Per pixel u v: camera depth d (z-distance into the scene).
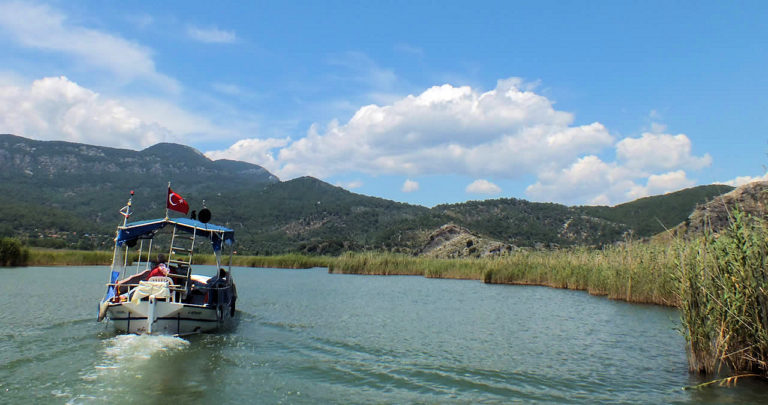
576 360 14.39
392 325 20.61
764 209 12.38
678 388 11.48
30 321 19.42
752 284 11.74
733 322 12.05
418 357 14.67
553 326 20.39
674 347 16.23
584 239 152.62
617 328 19.91
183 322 16.81
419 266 62.88
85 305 24.47
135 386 11.33
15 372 12.23
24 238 138.62
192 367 13.01
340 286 42.69
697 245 13.30
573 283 39.62
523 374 12.81
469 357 14.73
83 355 13.90
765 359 11.57
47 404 10.03
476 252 118.38
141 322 16.38
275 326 19.88
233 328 19.17
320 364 13.67
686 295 12.98
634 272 29.12
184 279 18.77
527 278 45.16
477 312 24.91
